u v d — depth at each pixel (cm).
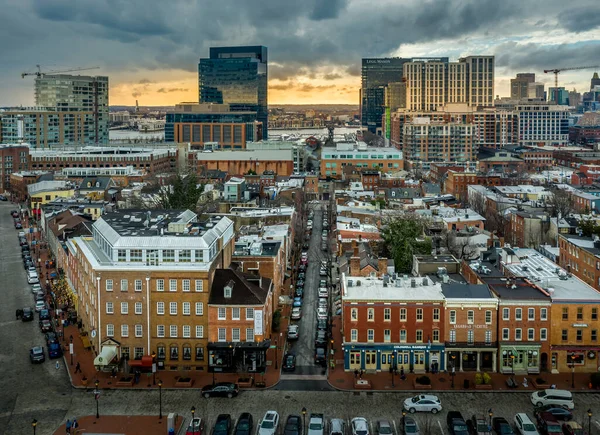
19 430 10062
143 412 10619
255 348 11950
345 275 14225
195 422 9731
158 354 12225
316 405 10812
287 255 18950
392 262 15138
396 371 11988
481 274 13638
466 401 10888
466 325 11969
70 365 12412
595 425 10056
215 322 12100
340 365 12394
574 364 11931
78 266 14775
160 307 12162
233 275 12594
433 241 18475
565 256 16712
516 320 11888
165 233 12938
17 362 12656
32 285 18362
